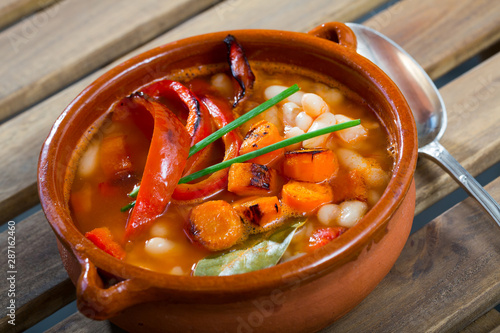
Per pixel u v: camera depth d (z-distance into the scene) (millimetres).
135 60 394
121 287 307
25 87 494
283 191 357
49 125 465
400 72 441
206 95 404
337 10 517
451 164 400
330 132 370
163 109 361
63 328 368
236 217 348
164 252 348
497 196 402
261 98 406
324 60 396
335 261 310
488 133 429
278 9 521
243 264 338
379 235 330
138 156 383
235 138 379
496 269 372
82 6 542
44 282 387
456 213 396
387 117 373
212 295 306
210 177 366
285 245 342
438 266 376
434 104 429
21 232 407
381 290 369
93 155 382
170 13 533
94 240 346
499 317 369
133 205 359
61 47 516
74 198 369
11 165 446
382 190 363
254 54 411
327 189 361
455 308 361
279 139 374
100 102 388
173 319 324
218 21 518
